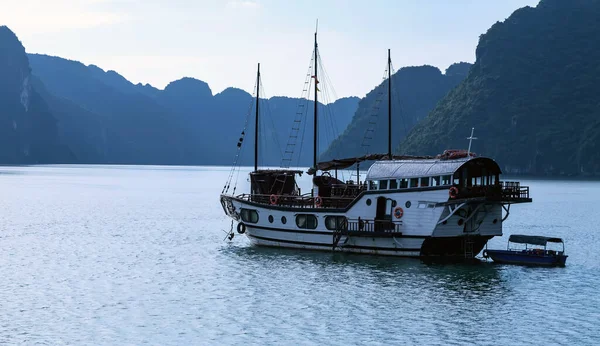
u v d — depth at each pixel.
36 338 41.41
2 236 84.81
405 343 40.94
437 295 52.06
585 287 54.84
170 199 163.75
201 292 53.00
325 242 68.88
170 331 43.00
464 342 41.16
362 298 51.09
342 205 70.19
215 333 42.66
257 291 53.28
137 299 50.78
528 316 46.47
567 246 78.62
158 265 64.31
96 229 93.88
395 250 65.62
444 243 64.62
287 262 64.88
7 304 49.06
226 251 72.50
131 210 127.50
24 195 169.38
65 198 160.88
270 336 42.12
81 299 50.69
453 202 61.31
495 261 65.12
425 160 65.38
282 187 77.50
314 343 40.91
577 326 44.25
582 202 163.00
